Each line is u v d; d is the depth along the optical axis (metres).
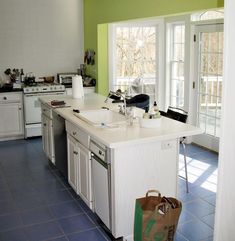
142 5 4.64
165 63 5.86
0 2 6.07
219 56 4.89
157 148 2.86
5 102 5.87
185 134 2.91
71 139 3.61
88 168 3.16
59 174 4.44
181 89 5.74
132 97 4.61
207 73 5.14
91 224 3.18
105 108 3.98
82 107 4.08
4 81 6.24
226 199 1.41
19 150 5.48
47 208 3.52
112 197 2.77
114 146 2.60
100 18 5.93
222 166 1.40
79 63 6.78
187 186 3.83
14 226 3.16
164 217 2.43
